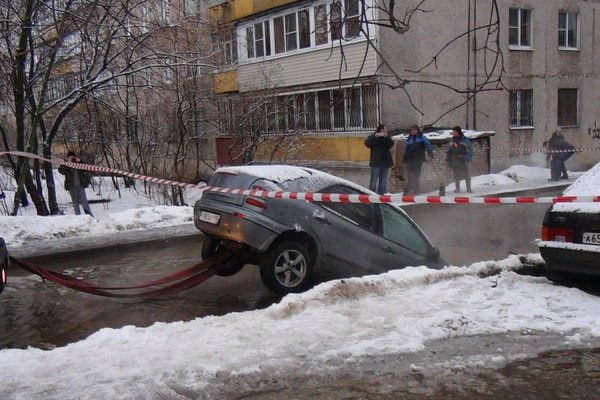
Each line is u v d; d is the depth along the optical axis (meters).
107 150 18.31
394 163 16.81
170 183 8.04
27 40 12.18
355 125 18.56
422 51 18.20
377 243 6.90
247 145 18.28
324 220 6.61
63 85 14.12
